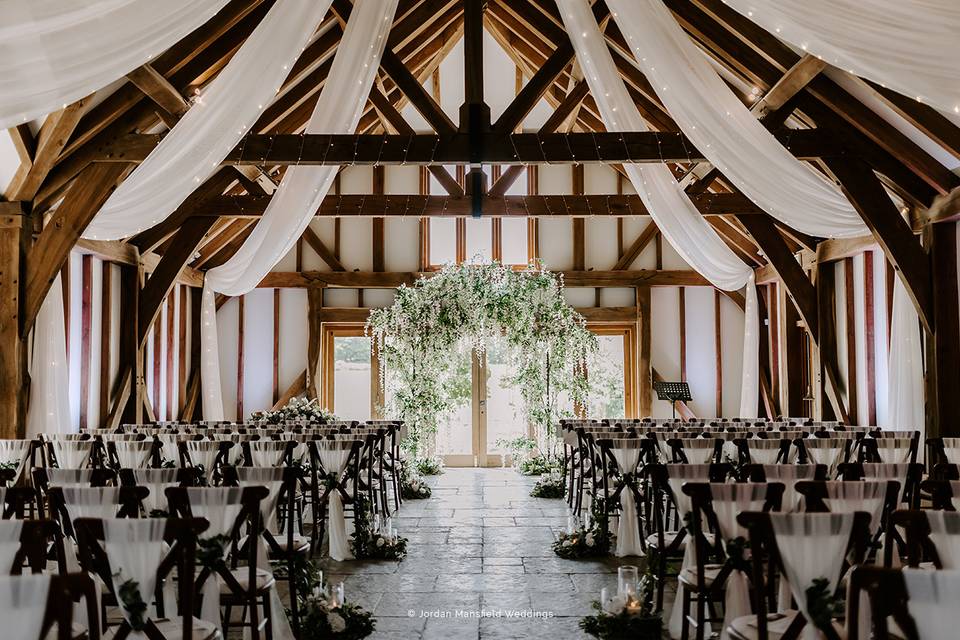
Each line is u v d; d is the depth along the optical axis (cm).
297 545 485
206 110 665
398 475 925
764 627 309
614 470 657
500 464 1395
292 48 647
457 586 557
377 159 757
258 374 1406
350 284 1404
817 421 1045
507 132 770
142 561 308
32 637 232
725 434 733
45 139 753
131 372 1082
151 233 1106
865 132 798
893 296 957
